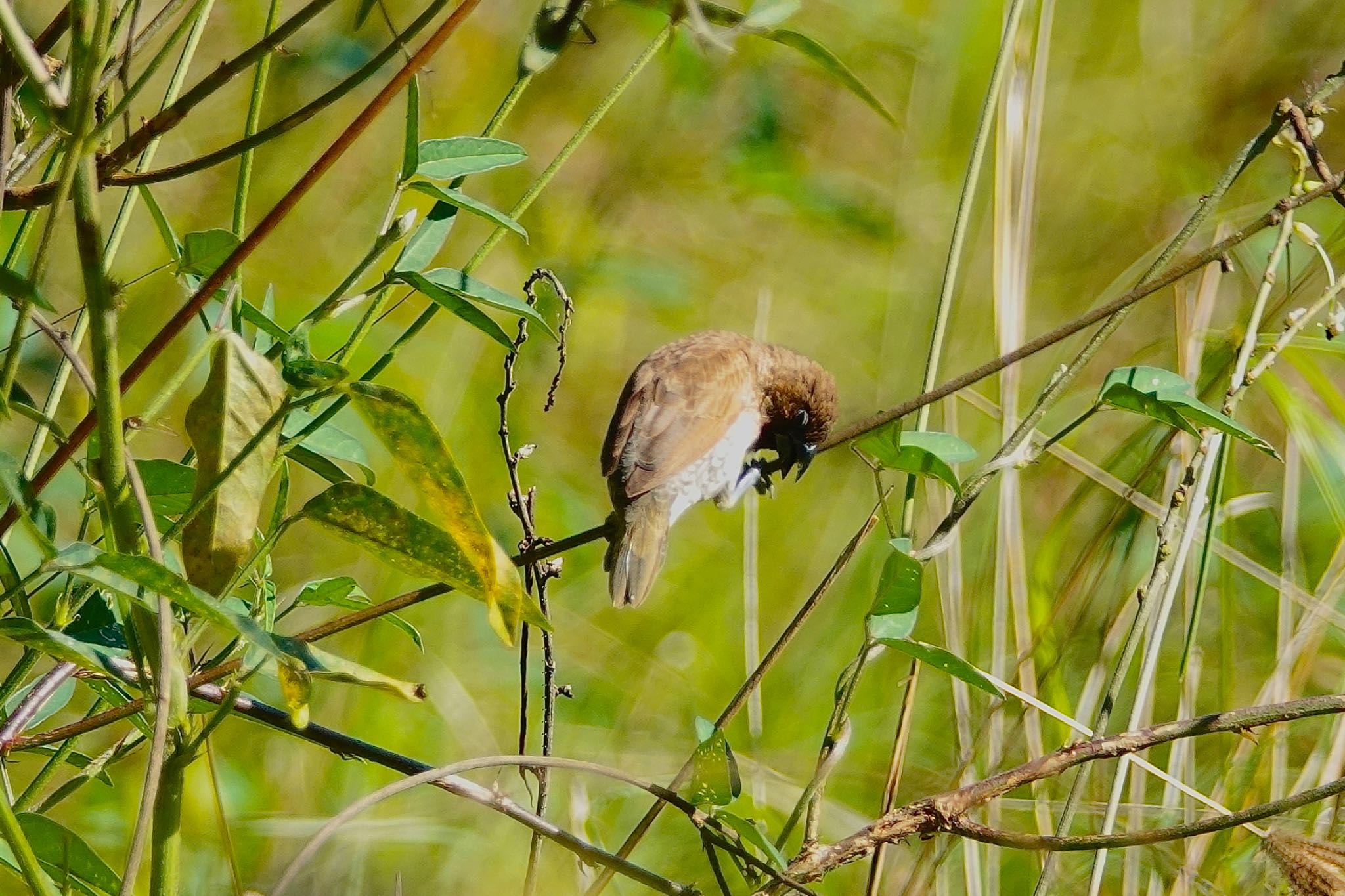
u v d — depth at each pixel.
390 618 6.40
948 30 16.55
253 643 4.42
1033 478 12.32
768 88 17.20
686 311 16.20
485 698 12.00
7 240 10.59
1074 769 8.75
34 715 6.14
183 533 4.58
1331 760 8.10
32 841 5.32
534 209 16.00
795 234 16.92
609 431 9.70
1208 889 7.95
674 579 13.39
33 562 8.88
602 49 16.53
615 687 12.13
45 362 10.88
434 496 4.48
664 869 10.32
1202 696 10.36
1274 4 16.98
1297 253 11.73
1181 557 6.71
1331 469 9.08
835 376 16.05
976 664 9.32
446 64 15.84
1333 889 5.19
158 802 4.75
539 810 7.18
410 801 10.23
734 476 10.16
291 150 14.52
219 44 14.10
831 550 13.71
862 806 10.83
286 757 10.23
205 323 5.74
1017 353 6.74
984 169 13.63
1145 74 16.89
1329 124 16.30
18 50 4.30
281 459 5.21
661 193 16.59
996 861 8.27
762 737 11.91
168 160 13.73
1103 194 16.06
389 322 14.05
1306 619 8.68
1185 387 6.40
